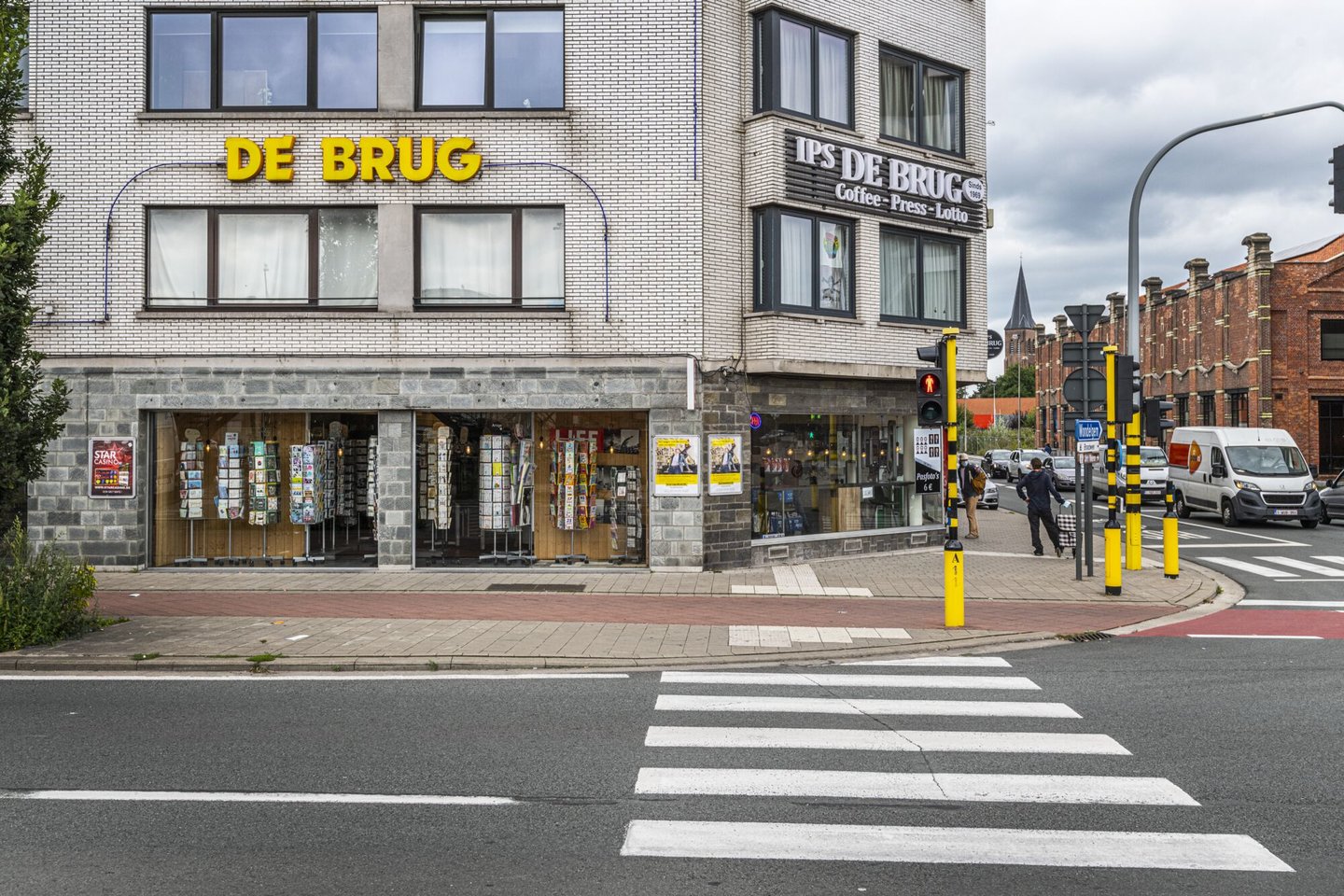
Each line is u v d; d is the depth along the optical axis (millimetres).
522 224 16562
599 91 16406
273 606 13242
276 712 8141
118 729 7629
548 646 10625
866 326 18406
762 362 16859
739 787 6348
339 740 7332
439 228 16578
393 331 16406
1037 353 78500
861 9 18531
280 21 16547
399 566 16500
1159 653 10789
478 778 6477
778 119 16984
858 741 7359
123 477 16328
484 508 16828
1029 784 6418
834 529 18953
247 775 6539
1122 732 7629
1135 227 18109
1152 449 36375
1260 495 26016
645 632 11516
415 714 8078
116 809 5910
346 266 16594
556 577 15930
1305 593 15586
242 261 16547
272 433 16859
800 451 18406
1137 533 17281
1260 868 5113
